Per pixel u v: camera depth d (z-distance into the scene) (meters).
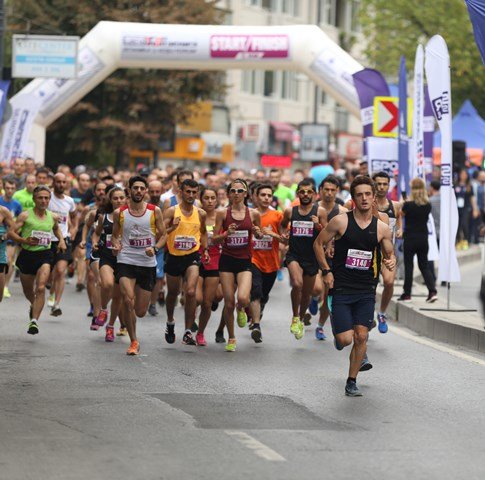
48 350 28.67
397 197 45.03
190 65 59.88
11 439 18.08
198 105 93.38
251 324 30.31
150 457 16.92
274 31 59.31
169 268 30.08
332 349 30.06
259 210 31.84
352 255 22.83
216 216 29.42
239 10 120.62
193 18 88.69
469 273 58.16
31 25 88.06
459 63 99.38
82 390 22.81
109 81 86.31
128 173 52.59
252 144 115.38
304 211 31.17
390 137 45.72
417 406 21.72
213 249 30.33
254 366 26.70
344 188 53.44
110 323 30.66
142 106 87.75
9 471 15.95
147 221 28.53
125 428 19.08
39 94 60.22
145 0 87.62
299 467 16.47
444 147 35.44
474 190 73.12
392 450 17.80
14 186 38.84
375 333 33.84
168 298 30.39
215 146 116.06
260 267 31.36
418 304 37.88
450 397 22.75
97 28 60.12
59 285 34.78
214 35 59.25
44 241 31.41
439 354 29.23
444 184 35.91
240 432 18.88
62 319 35.38
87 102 87.75
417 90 42.34
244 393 22.83
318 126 91.44
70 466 16.30
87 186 47.91
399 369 26.45
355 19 141.88
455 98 102.19
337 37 139.12
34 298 32.28
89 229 36.09
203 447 17.67
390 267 22.92
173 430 18.95
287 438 18.50
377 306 40.62
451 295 45.62
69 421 19.61
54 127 88.50
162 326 34.31
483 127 84.81
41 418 19.84
